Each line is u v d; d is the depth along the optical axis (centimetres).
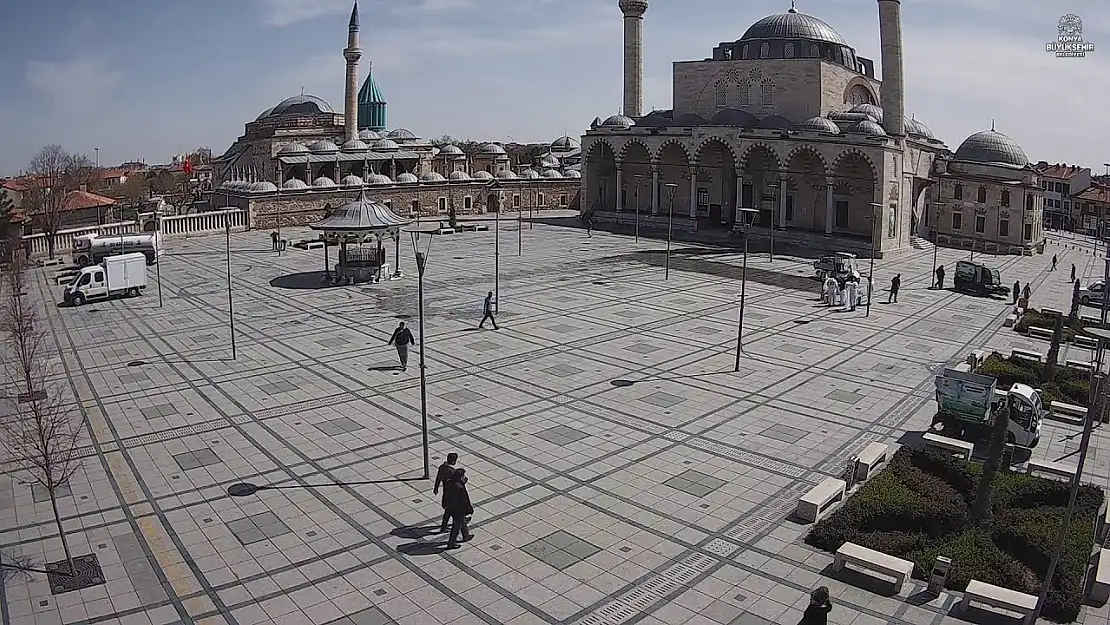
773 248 8269
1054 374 3703
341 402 3341
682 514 2361
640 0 10950
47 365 3894
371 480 2575
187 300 5469
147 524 2283
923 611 1872
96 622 1814
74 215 10825
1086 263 8544
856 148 8075
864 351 4300
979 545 2089
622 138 10244
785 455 2831
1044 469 2609
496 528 2259
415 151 12281
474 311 5141
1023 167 9312
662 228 9862
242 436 2955
